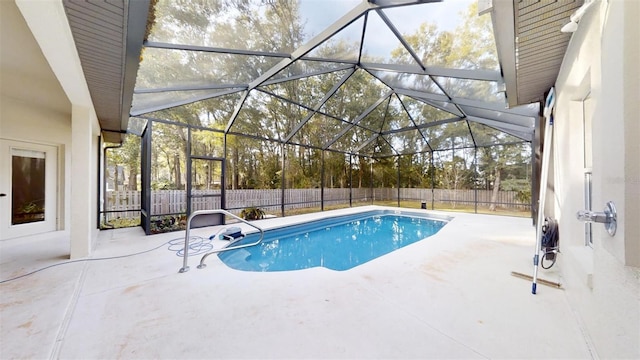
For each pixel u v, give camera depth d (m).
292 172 11.26
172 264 3.44
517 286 2.68
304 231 7.27
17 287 2.65
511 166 9.70
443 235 5.23
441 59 4.22
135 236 5.22
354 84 6.65
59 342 1.76
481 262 3.48
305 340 1.77
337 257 5.13
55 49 2.37
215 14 2.96
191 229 6.01
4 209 4.59
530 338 1.77
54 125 5.18
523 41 2.32
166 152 7.61
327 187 12.31
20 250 4.09
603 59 1.17
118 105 4.02
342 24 3.55
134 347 1.71
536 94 3.68
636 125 0.86
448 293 2.51
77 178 3.73
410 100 7.70
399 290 2.58
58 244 4.44
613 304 1.23
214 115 7.27
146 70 3.94
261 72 4.84
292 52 4.16
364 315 2.10
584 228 2.28
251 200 8.77
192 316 2.10
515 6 1.86
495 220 7.29
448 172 11.41
